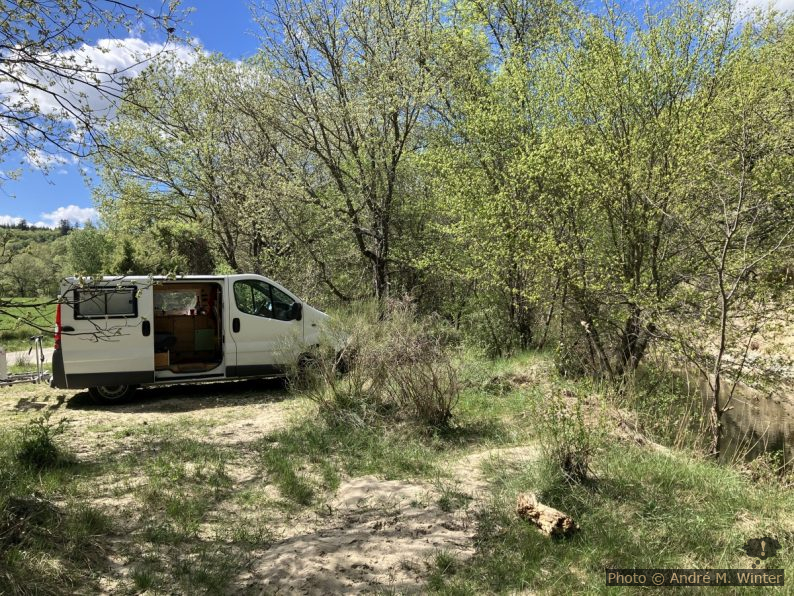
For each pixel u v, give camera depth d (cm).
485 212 1025
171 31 518
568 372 908
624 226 866
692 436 669
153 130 1578
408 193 1605
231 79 1564
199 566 355
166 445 600
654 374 838
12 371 1230
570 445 484
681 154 778
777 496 489
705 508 438
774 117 764
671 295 804
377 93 1345
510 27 1391
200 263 2364
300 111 1430
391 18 1362
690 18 833
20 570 317
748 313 670
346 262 1692
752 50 878
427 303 1593
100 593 323
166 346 887
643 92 841
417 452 580
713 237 772
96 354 810
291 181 1480
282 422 714
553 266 878
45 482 464
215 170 1705
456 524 416
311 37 1403
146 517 421
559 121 957
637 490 462
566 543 387
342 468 543
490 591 338
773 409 921
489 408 763
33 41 470
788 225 709
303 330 945
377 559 367
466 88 1301
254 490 489
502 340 1312
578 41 939
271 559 367
